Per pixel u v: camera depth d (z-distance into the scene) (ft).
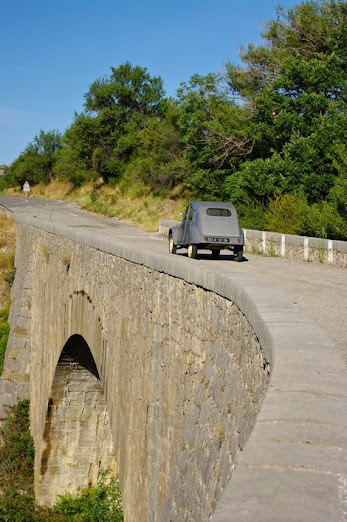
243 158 142.92
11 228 126.93
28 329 98.02
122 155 234.58
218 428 22.70
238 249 70.13
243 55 148.46
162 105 253.03
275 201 105.60
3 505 75.72
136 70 256.73
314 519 7.41
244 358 21.11
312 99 118.32
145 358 39.04
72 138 249.75
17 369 96.37
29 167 312.09
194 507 23.63
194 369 29.37
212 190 148.25
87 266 58.49
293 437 9.96
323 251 69.05
